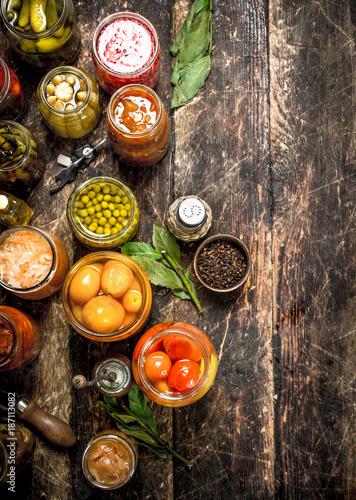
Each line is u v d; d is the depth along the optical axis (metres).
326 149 0.81
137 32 0.76
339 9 0.81
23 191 0.80
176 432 0.77
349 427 0.78
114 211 0.75
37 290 0.73
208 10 0.78
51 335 0.79
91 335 0.70
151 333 0.71
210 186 0.80
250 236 0.80
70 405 0.78
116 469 0.72
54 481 0.77
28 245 0.75
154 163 0.80
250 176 0.80
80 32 0.80
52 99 0.75
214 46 0.81
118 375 0.75
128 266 0.72
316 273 0.80
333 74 0.81
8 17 0.75
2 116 0.78
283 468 0.77
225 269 0.77
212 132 0.81
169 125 0.80
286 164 0.81
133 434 0.73
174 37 0.80
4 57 0.81
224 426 0.78
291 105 0.81
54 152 0.80
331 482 0.77
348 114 0.81
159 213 0.80
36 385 0.78
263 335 0.79
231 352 0.78
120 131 0.71
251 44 0.81
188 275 0.77
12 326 0.71
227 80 0.81
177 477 0.77
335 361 0.79
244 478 0.77
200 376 0.68
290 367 0.79
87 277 0.70
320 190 0.81
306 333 0.79
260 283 0.79
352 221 0.81
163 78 0.80
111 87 0.77
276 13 0.81
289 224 0.80
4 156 0.75
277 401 0.78
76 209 0.75
